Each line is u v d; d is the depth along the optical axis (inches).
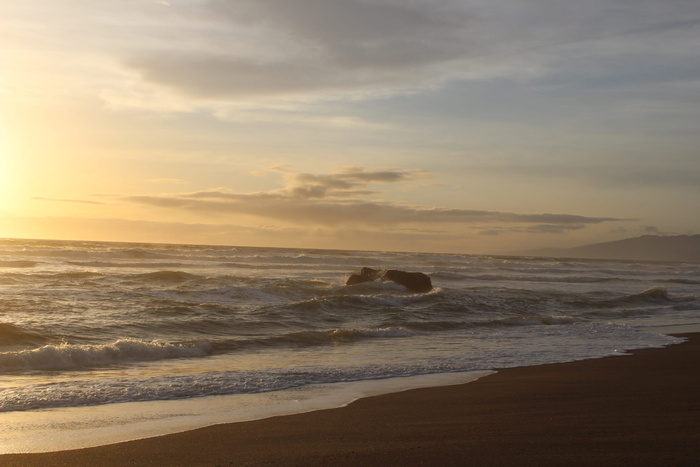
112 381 345.7
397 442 217.9
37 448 213.6
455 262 2657.5
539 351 500.4
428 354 479.5
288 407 290.0
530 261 3516.2
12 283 977.5
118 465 192.5
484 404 295.3
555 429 235.9
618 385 350.0
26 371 370.9
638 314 879.7
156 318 610.9
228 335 561.0
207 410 282.2
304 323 649.0
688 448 202.2
